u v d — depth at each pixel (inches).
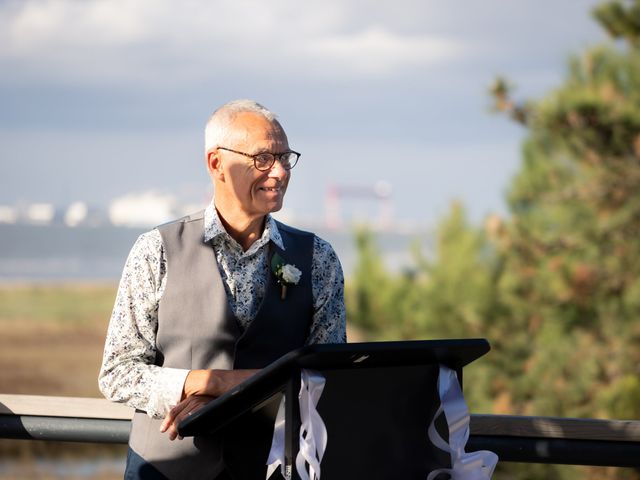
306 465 119.2
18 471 658.8
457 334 451.5
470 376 451.5
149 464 150.3
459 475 125.6
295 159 156.0
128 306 155.0
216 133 155.2
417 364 126.4
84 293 3196.4
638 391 409.1
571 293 438.3
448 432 129.1
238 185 153.6
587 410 425.1
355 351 115.9
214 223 157.6
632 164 458.6
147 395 147.4
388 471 124.1
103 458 718.5
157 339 154.9
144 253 156.3
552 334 440.5
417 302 456.4
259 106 156.9
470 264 455.2
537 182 474.0
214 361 153.3
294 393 117.9
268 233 159.2
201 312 153.7
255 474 143.7
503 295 446.9
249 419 137.3
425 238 474.3
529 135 477.7
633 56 458.0
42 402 180.9
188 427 124.2
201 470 146.3
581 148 458.3
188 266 155.6
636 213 453.4
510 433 169.6
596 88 443.8
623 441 167.9
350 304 466.6
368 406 122.3
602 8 464.1
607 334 440.8
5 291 3171.8
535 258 456.4
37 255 6653.5
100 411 179.6
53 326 2460.6
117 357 153.1
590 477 390.9
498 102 455.5
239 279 157.4
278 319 156.5
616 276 449.1
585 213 464.8
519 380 438.3
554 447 168.6
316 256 163.5
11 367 1908.2
